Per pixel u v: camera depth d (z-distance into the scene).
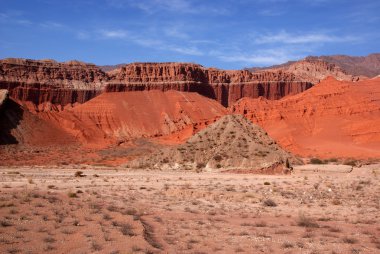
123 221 27.69
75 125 173.00
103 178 65.06
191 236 24.98
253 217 33.28
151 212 33.38
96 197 40.50
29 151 132.38
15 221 25.84
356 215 35.59
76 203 34.34
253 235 25.91
